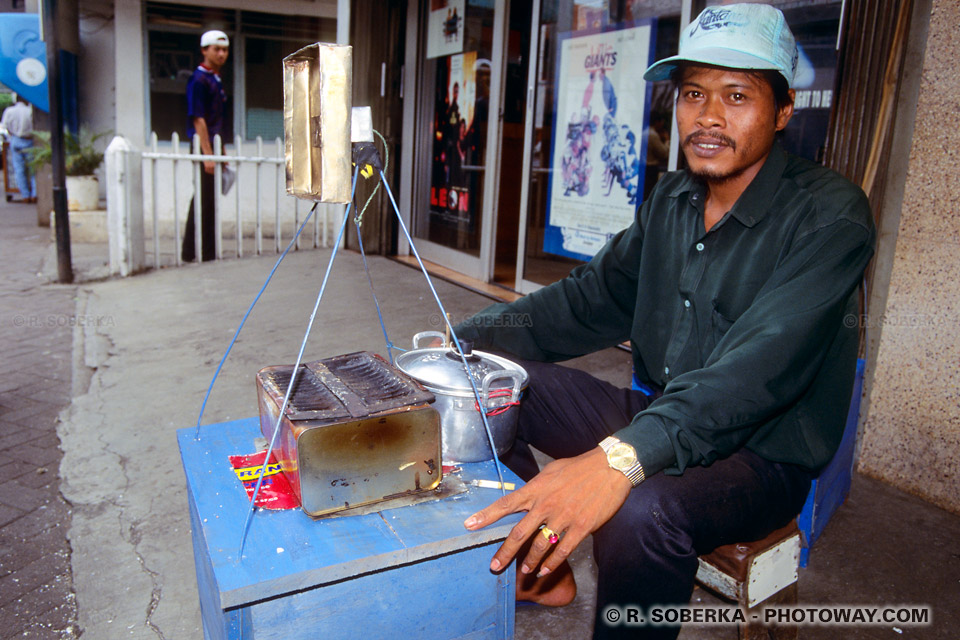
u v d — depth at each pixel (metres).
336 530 1.34
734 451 1.51
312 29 9.55
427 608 1.42
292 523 1.37
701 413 1.42
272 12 9.38
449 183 6.09
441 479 1.51
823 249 1.58
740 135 1.64
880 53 2.65
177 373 3.99
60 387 4.06
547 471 1.42
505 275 5.80
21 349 4.69
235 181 7.00
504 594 1.50
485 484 1.54
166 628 2.06
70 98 9.41
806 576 2.26
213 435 1.77
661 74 1.84
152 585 2.25
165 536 2.51
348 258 6.62
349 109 1.34
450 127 6.01
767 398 1.45
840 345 1.71
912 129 2.65
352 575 1.27
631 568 1.46
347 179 1.35
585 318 2.10
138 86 9.22
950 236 2.57
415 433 1.44
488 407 1.56
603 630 1.51
